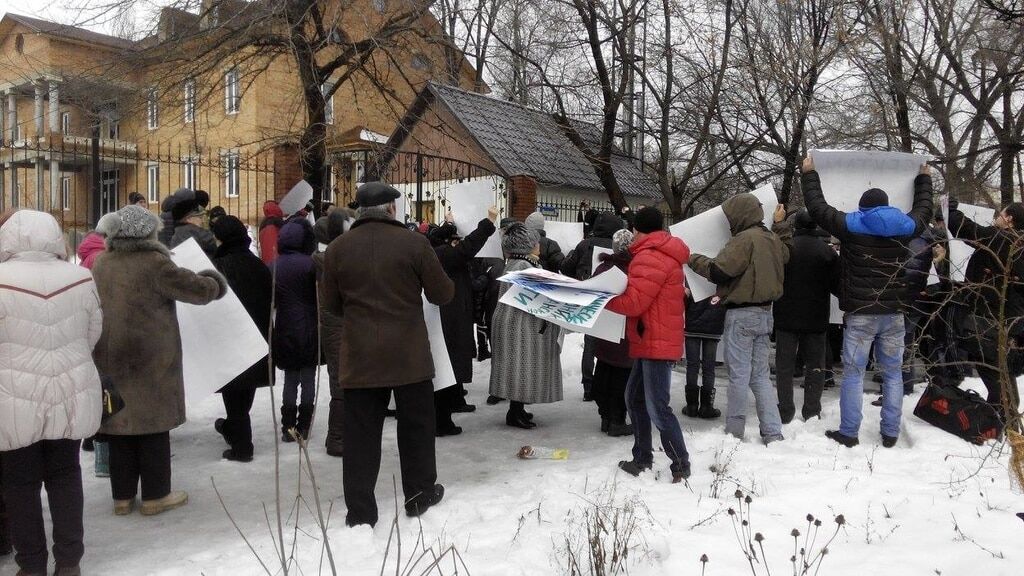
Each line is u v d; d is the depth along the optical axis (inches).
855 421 230.2
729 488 193.0
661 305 196.9
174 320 181.0
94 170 356.2
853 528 166.2
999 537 158.9
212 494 196.7
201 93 386.0
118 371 173.0
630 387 208.4
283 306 229.5
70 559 143.9
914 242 239.8
